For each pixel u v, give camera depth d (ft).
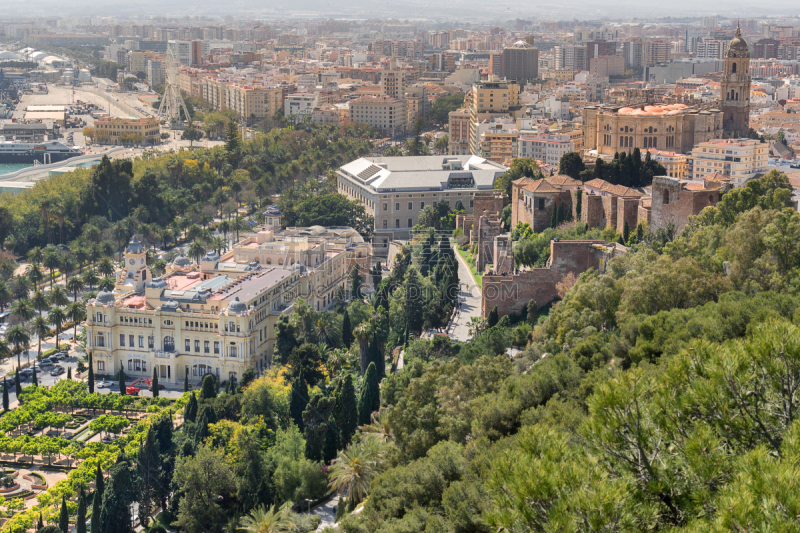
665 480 257.75
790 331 274.98
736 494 223.92
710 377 273.54
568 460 257.55
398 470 488.85
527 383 529.04
